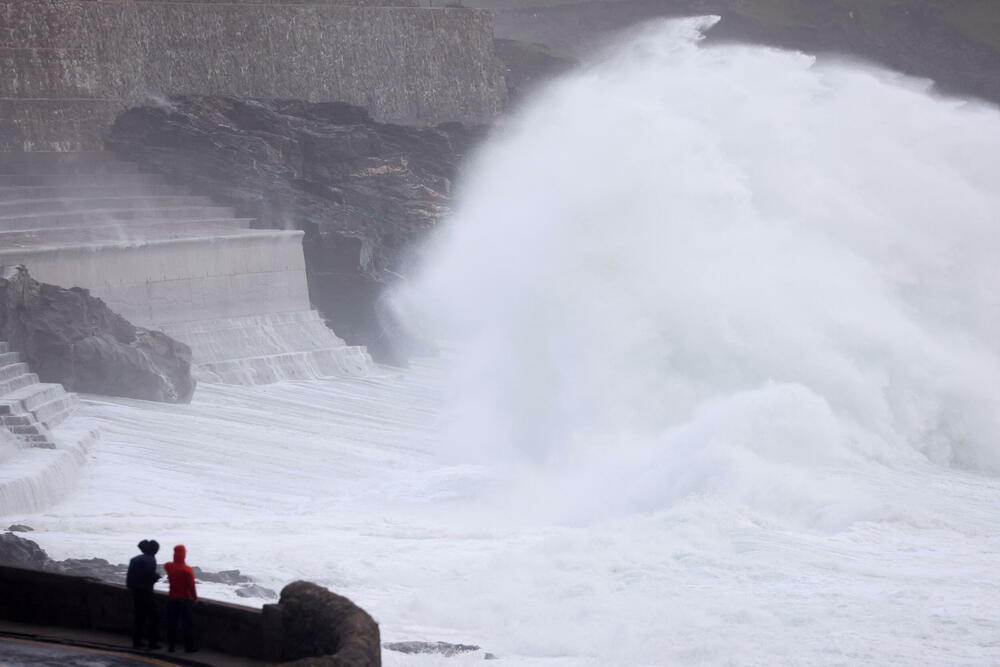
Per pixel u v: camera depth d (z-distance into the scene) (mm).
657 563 87750
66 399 149625
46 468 113250
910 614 74000
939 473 132250
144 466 132625
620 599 79688
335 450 151750
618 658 69125
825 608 75625
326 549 96000
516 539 101875
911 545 94312
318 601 47688
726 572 85250
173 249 192500
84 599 57906
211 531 103875
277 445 150750
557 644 71812
